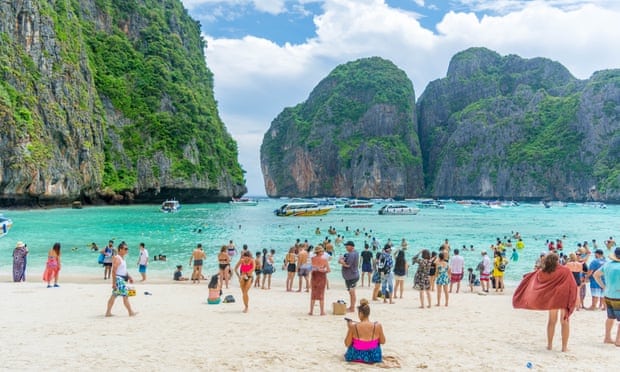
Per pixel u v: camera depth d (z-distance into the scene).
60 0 88.81
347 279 13.91
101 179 87.56
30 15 75.88
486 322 12.77
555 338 10.88
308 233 49.22
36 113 72.31
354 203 122.56
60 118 76.56
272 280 23.36
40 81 75.50
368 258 19.91
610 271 10.05
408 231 54.12
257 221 66.50
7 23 72.69
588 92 194.38
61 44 82.81
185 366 8.06
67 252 31.05
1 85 67.31
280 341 10.03
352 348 8.59
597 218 83.81
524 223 69.75
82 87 87.44
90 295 16.41
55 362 8.14
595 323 12.86
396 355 9.12
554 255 9.44
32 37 76.06
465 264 29.97
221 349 9.23
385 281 16.28
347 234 49.28
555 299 9.40
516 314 14.09
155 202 103.75
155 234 43.97
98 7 114.75
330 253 30.81
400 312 14.27
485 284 22.36
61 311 13.38
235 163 142.12
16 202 68.69
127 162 97.75
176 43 132.88
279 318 12.77
